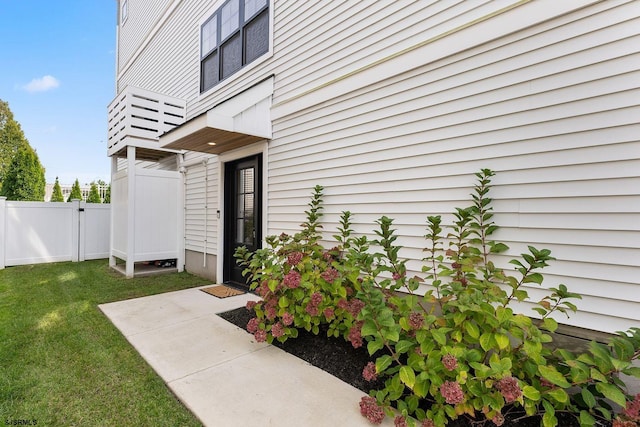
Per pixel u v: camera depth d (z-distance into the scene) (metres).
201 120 3.69
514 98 2.17
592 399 1.50
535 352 1.63
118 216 6.13
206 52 5.66
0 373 2.20
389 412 1.77
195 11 5.92
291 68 3.93
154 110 5.77
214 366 2.38
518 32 2.16
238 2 4.86
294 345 2.76
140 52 8.16
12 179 12.54
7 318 3.28
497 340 1.70
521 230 2.13
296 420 1.78
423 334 1.83
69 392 2.01
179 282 5.12
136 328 3.09
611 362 1.40
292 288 2.63
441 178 2.54
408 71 2.75
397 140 2.84
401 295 2.78
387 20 2.94
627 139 1.77
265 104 4.12
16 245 6.55
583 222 1.91
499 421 1.55
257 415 1.81
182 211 6.02
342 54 3.33
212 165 5.33
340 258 3.18
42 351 2.55
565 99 1.97
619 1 1.80
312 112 3.63
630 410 1.39
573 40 1.95
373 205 3.03
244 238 4.88
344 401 1.96
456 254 2.29
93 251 7.59
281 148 4.04
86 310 3.62
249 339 2.89
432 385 1.71
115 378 2.18
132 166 5.48
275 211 4.11
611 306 1.81
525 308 2.11
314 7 3.63
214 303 3.97
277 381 2.18
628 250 1.77
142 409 1.86
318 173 3.57
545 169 2.04
